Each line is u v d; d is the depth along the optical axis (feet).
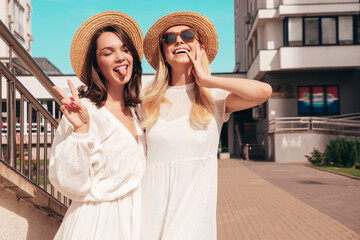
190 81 8.13
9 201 8.50
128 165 7.20
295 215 23.24
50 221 10.52
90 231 6.79
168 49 7.98
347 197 29.91
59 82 81.30
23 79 70.33
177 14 8.17
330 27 81.10
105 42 7.56
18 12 77.56
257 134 99.45
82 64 8.09
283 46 79.05
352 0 79.10
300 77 82.69
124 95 8.07
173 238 6.83
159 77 8.02
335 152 61.93
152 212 7.20
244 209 25.75
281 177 46.52
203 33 8.46
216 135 7.78
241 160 85.46
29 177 10.11
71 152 6.29
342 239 17.54
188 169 7.28
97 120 7.13
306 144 73.67
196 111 7.50
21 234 8.96
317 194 31.86
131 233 7.05
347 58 78.43
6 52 38.73
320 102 82.28
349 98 82.07
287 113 82.38
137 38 8.50
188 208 7.04
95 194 6.84
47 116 10.93
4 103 29.68
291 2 81.76
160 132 7.48
